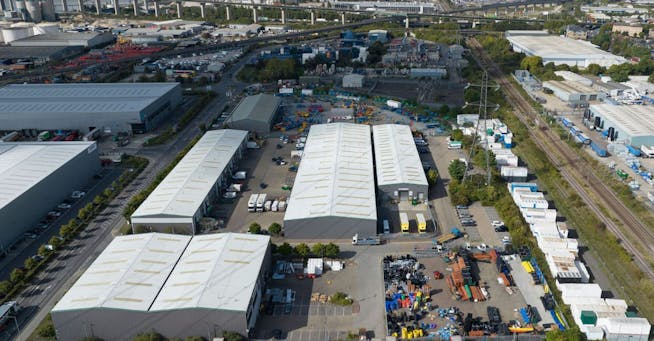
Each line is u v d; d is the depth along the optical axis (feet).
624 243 257.75
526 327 194.18
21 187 277.44
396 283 224.33
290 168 354.74
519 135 422.41
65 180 312.09
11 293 220.43
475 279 227.20
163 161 375.45
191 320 188.65
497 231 268.82
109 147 405.39
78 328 190.70
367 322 201.16
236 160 363.76
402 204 301.02
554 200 305.94
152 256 222.89
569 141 402.52
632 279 227.81
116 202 309.22
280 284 225.56
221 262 215.92
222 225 278.46
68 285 227.81
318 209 266.77
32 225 279.08
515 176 331.16
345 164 324.80
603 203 301.63
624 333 188.24
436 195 313.73
